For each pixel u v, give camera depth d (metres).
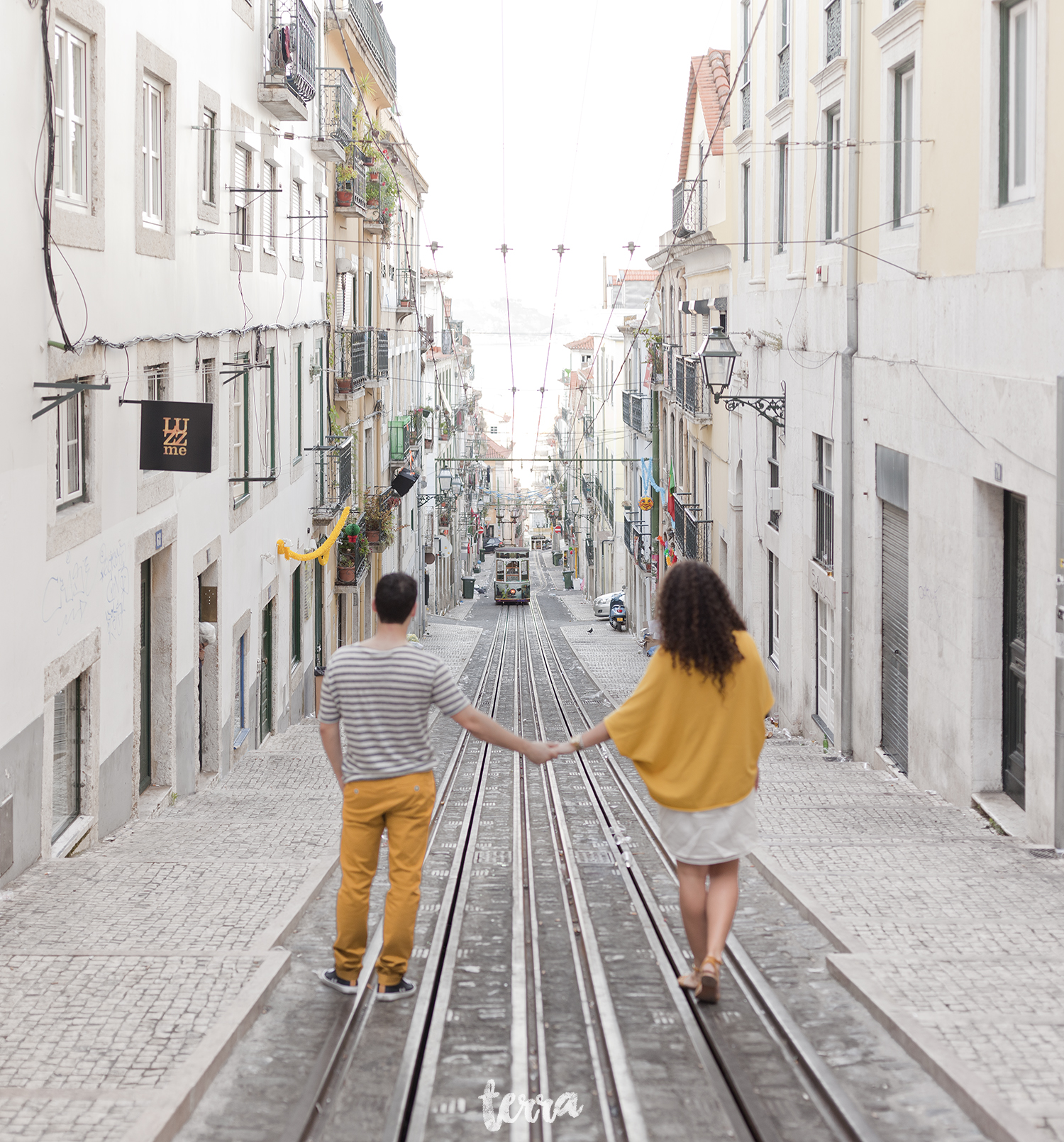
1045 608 8.27
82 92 9.17
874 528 13.02
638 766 4.79
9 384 7.59
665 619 4.69
